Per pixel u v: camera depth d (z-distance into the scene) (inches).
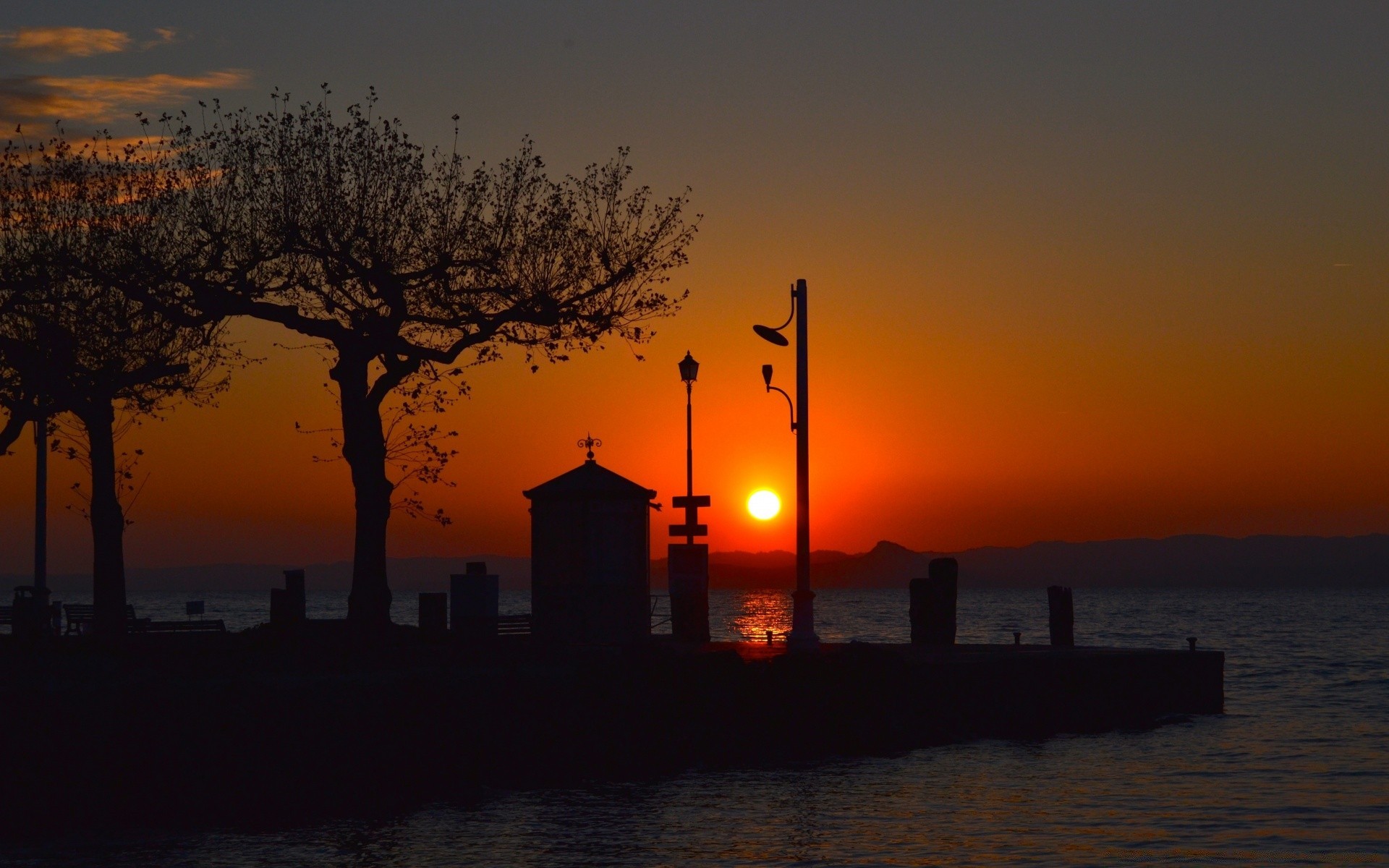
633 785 1082.7
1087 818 948.0
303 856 819.4
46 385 1414.9
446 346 1472.7
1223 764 1227.9
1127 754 1285.7
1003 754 1269.7
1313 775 1162.6
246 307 1396.4
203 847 847.1
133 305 1445.6
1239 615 7401.6
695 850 834.2
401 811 971.9
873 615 7096.5
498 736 1101.7
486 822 926.4
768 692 1233.4
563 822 925.2
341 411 1460.4
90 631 1665.8
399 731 1064.2
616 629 1454.2
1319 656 3235.7
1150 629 5172.2
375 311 1434.5
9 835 887.7
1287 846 858.1
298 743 1018.1
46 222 1427.2
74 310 1421.0
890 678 1306.6
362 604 1429.6
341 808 983.0
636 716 1163.3
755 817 941.8
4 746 929.5
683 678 1198.9
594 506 1464.1
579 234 1497.3
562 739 1125.1
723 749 1184.8
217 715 1000.2
